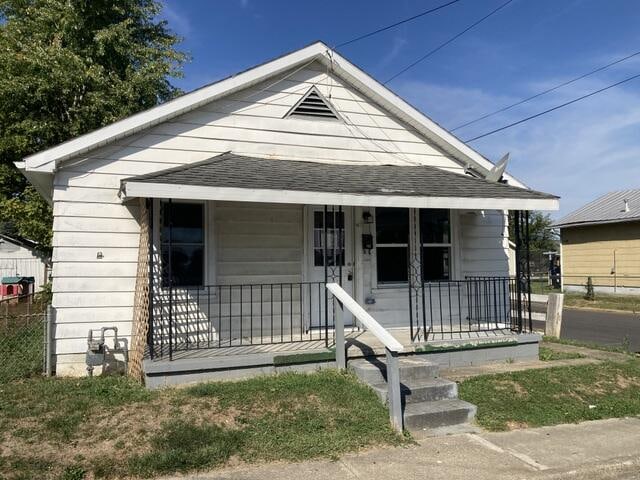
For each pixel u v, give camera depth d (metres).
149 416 5.17
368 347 7.09
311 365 6.62
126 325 7.29
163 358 6.27
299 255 8.31
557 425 5.71
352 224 8.72
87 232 7.19
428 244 9.36
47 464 4.29
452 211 9.52
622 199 25.38
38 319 8.37
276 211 8.20
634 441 5.22
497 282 9.84
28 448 4.54
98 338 7.15
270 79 8.41
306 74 8.68
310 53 8.40
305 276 8.32
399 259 9.09
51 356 6.95
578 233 25.48
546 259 35.34
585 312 18.73
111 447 4.60
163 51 18.61
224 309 7.79
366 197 6.88
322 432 5.06
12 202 16.66
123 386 6.17
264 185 6.43
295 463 4.54
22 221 16.56
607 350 9.32
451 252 9.48
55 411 5.31
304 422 5.21
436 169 9.18
